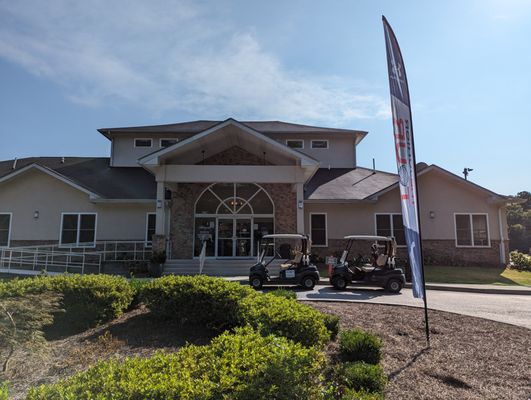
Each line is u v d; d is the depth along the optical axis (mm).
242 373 2697
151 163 15422
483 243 18453
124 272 15664
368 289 12414
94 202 17812
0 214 18016
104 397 2240
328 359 4719
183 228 18266
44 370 4441
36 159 22766
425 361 4812
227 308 5891
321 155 23109
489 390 3998
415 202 5957
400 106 6180
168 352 4996
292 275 12406
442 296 11023
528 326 6602
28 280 6566
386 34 6309
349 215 19016
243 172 15969
